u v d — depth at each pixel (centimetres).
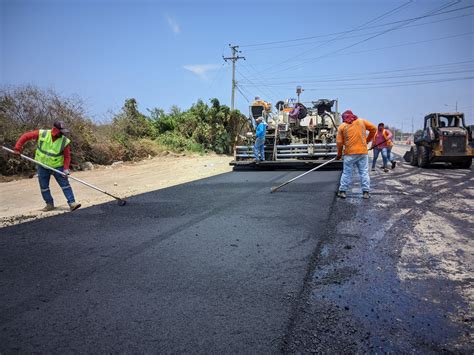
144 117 1892
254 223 442
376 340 198
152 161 1517
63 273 300
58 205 618
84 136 1245
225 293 256
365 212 489
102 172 1148
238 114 2112
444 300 241
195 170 1200
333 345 194
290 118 1214
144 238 392
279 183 787
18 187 846
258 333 205
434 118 1170
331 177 870
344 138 596
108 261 325
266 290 260
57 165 547
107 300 250
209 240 379
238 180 863
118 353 190
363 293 254
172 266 309
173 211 523
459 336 200
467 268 293
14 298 257
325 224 430
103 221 474
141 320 222
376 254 329
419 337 200
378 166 1248
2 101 1038
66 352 192
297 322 217
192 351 190
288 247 351
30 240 396
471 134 1116
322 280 276
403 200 572
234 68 3147
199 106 2053
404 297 246
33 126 1068
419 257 319
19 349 196
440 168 1167
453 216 461
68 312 234
